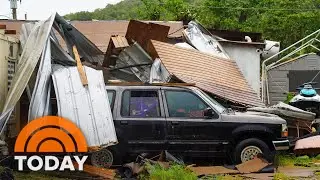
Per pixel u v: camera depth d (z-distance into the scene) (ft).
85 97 34.63
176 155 35.94
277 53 72.64
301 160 40.04
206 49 55.31
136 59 46.47
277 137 36.63
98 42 64.90
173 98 36.60
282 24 142.10
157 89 36.60
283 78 96.53
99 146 33.63
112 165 35.37
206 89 45.16
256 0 142.51
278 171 35.76
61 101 34.40
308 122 45.19
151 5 127.24
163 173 31.42
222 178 32.91
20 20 64.03
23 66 37.50
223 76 48.93
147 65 46.32
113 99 36.11
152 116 35.96
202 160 37.60
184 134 35.94
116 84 37.01
